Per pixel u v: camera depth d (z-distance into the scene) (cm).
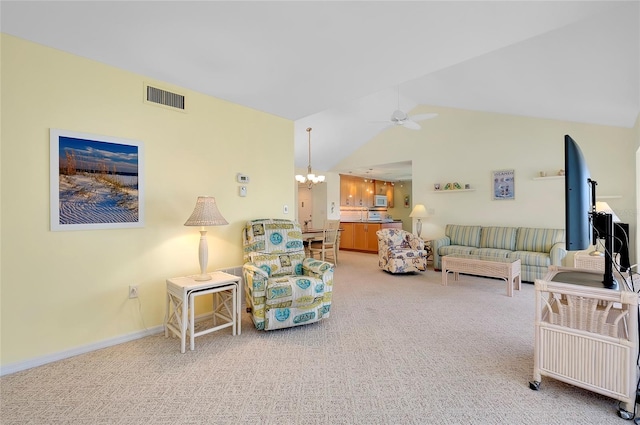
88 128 244
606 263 182
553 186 496
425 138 642
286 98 334
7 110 210
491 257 446
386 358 229
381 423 160
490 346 249
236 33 216
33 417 164
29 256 218
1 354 208
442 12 196
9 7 183
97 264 249
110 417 165
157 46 230
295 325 286
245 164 355
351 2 186
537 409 169
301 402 177
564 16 205
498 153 550
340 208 898
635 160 423
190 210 305
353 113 613
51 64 228
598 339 166
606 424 157
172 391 188
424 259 531
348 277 513
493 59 331
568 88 344
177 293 251
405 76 286
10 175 211
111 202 255
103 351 242
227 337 267
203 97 317
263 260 322
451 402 176
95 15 193
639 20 209
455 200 600
